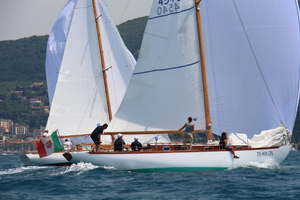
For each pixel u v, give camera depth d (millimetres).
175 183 46344
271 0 63625
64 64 83812
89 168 55438
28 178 51250
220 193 41406
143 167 53625
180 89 57812
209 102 63500
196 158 53781
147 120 58250
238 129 62625
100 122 83438
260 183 46531
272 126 62844
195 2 57812
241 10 63406
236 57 63125
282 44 63500
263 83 62969
